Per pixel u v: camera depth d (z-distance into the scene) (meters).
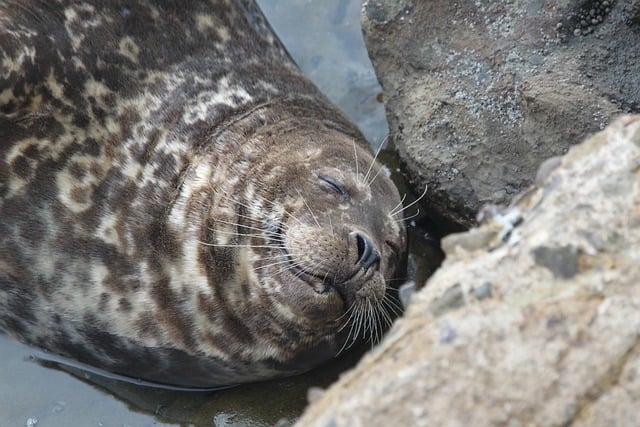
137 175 23.53
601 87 23.44
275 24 31.61
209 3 26.52
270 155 23.66
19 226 22.94
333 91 30.27
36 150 23.33
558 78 23.70
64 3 24.52
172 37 25.59
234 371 23.42
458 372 13.13
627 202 14.45
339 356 24.25
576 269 14.00
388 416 12.91
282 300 21.67
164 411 23.23
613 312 13.20
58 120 23.62
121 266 22.72
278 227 21.98
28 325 23.73
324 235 20.97
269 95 25.86
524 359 13.06
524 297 13.95
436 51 25.81
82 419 22.92
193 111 24.72
